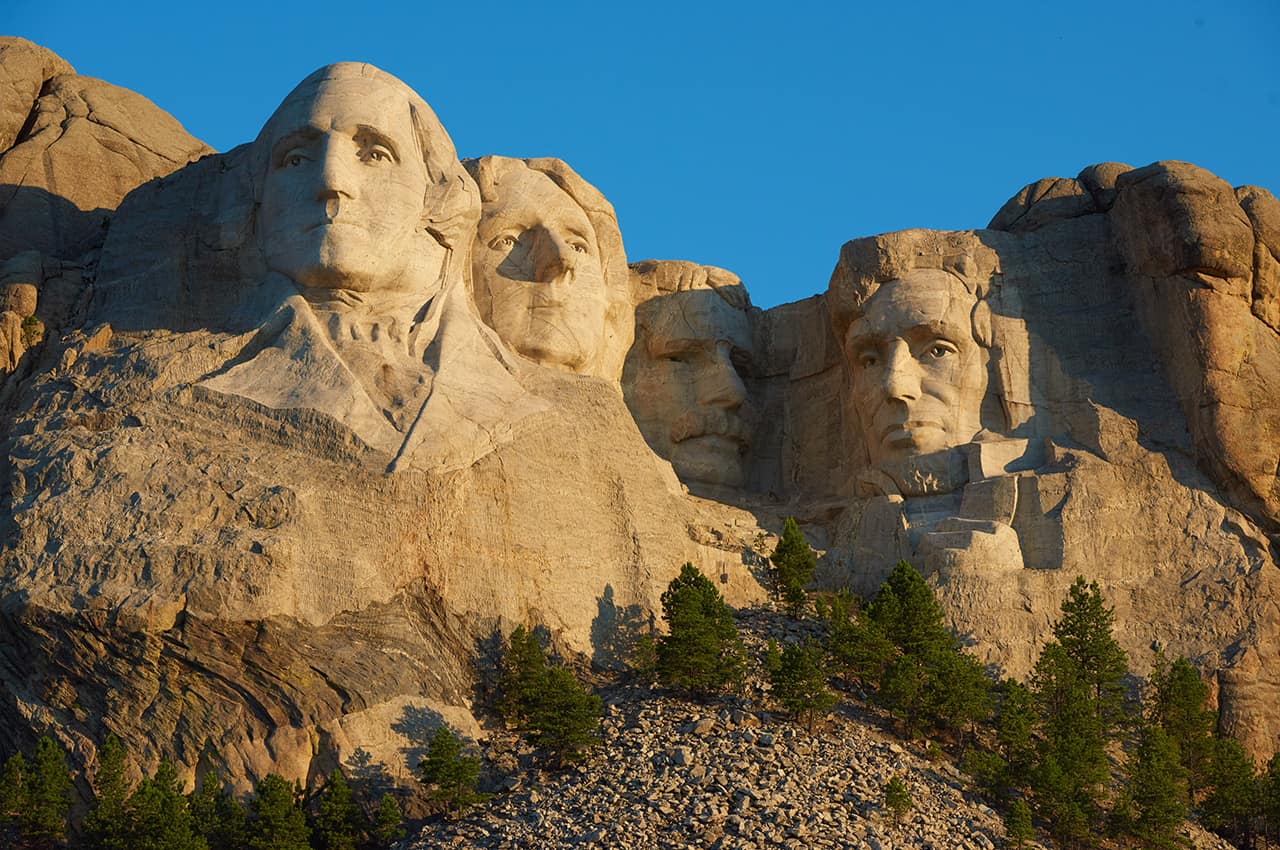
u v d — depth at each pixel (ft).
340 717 246.27
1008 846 240.73
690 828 233.14
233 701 246.27
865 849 231.30
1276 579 283.38
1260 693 277.44
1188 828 259.80
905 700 257.96
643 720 253.85
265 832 233.14
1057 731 256.93
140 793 234.58
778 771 243.19
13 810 237.04
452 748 240.12
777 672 255.09
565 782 243.40
